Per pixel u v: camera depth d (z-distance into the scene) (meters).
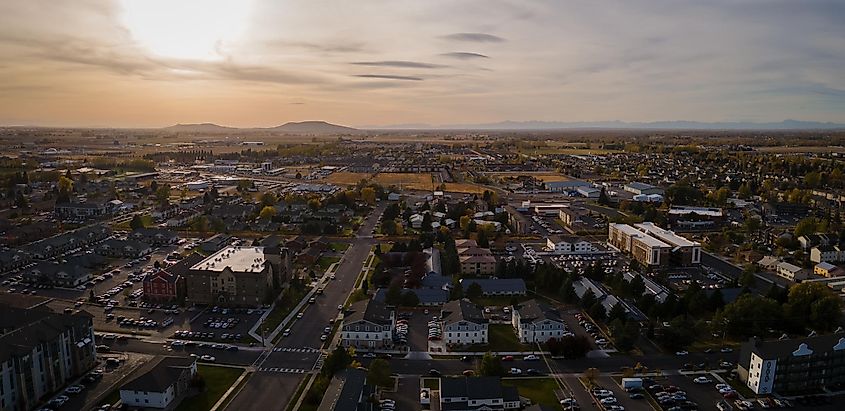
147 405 134.50
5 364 127.56
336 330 182.25
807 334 180.25
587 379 151.62
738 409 138.12
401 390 145.12
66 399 136.88
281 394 142.12
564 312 199.50
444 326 175.12
